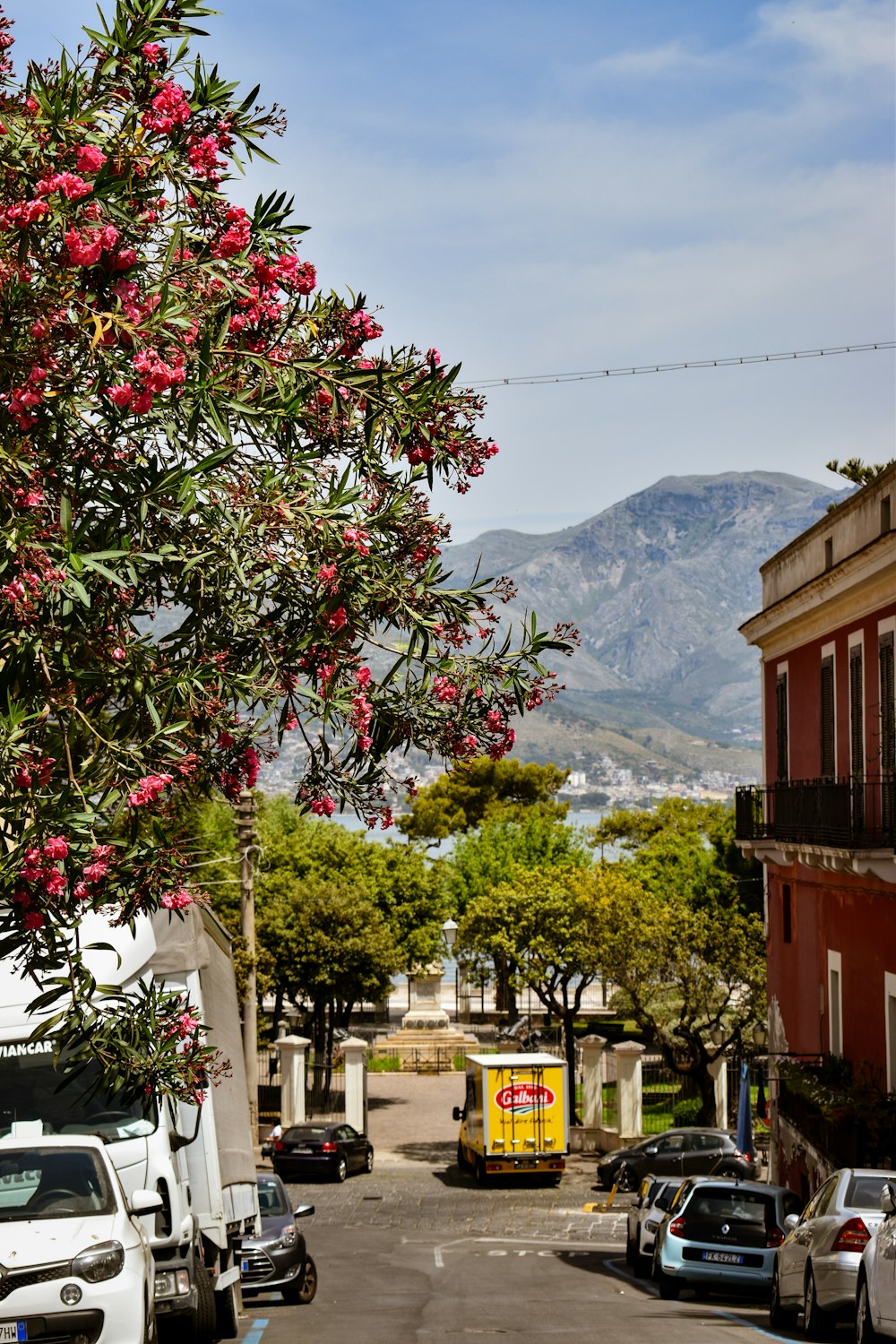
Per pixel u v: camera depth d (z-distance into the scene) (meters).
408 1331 15.16
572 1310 17.91
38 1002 7.66
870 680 22.86
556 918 45.22
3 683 7.21
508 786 80.56
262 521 7.88
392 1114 49.88
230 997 14.77
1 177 7.12
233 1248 14.45
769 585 30.28
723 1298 20.80
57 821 6.94
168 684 7.50
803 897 28.41
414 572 8.40
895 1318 11.31
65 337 7.19
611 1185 36.34
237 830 35.31
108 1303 8.61
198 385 7.47
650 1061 52.62
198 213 8.05
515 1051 45.66
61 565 6.93
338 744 8.55
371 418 8.25
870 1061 23.52
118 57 7.57
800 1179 27.50
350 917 47.66
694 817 72.56
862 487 23.45
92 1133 11.13
